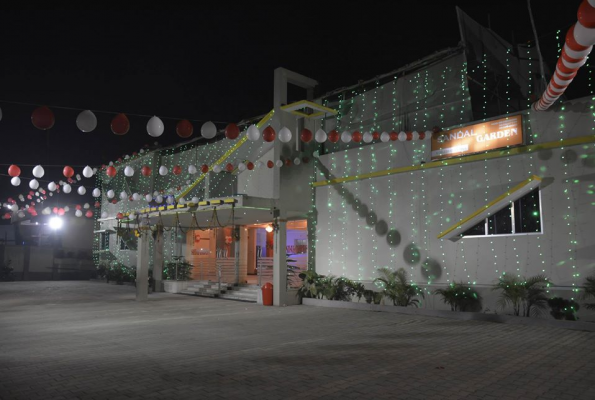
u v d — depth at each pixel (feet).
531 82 43.42
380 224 47.91
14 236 118.01
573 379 19.65
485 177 40.22
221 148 67.51
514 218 38.29
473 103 42.52
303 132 29.35
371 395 17.67
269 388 18.67
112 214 93.20
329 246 52.47
